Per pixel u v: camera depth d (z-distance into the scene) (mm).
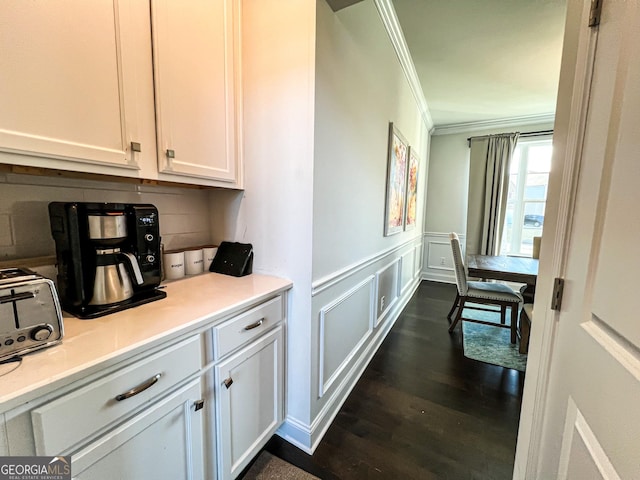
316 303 1380
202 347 943
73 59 810
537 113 3965
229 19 1288
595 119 644
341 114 1481
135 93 962
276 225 1385
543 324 860
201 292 1181
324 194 1372
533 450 909
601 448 544
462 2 1906
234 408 1092
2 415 544
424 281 4852
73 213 879
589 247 647
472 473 1287
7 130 706
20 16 710
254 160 1411
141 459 787
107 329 820
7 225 950
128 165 957
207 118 1224
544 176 4160
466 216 4625
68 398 623
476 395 1836
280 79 1281
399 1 1911
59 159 799
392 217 2635
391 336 2703
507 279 2502
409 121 3068
